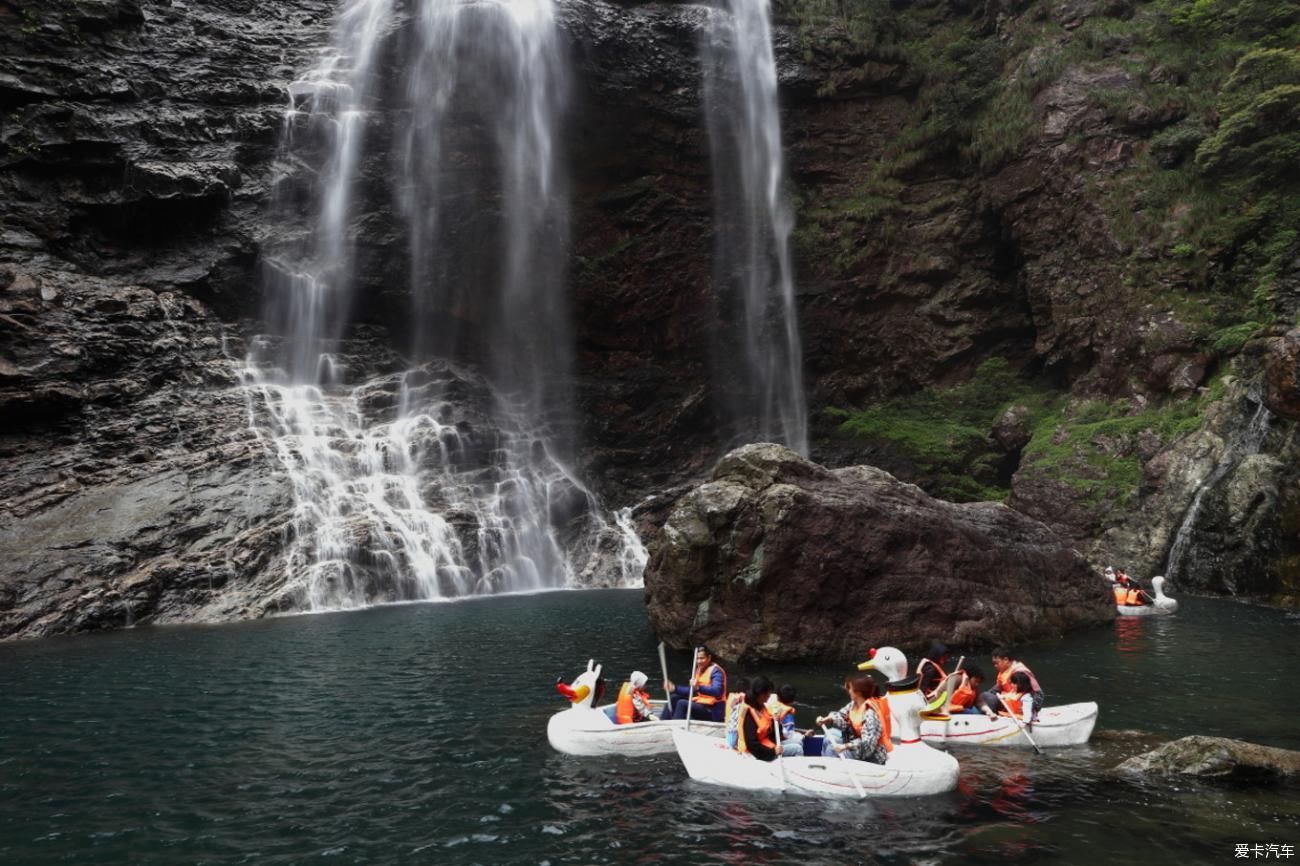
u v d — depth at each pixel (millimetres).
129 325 25234
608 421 35000
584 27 34969
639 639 16031
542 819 6770
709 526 14008
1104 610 17469
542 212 35469
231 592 20016
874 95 38906
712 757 7652
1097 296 30531
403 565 23672
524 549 28234
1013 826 6363
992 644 14531
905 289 36531
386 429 28391
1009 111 34156
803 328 37312
